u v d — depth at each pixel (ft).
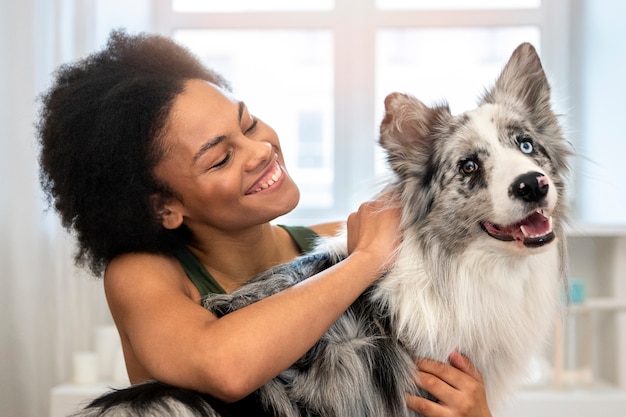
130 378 4.82
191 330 3.96
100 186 4.62
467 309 4.75
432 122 5.18
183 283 4.66
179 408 3.92
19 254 8.30
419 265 4.83
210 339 3.86
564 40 10.30
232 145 4.51
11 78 8.32
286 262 5.16
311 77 10.58
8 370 8.20
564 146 5.24
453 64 10.41
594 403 8.67
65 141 4.66
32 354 8.37
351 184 10.49
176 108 4.44
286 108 10.62
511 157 4.73
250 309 4.02
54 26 8.74
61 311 8.79
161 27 10.62
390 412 4.60
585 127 10.19
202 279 4.88
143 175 4.56
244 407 4.37
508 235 4.66
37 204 8.39
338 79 10.44
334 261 4.96
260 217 4.63
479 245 4.77
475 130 4.93
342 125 10.48
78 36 9.21
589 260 9.84
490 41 10.35
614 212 9.18
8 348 8.22
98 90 4.70
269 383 4.50
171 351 3.93
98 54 5.04
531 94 5.26
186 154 4.42
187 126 4.41
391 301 4.77
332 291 4.18
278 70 10.59
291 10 10.44
